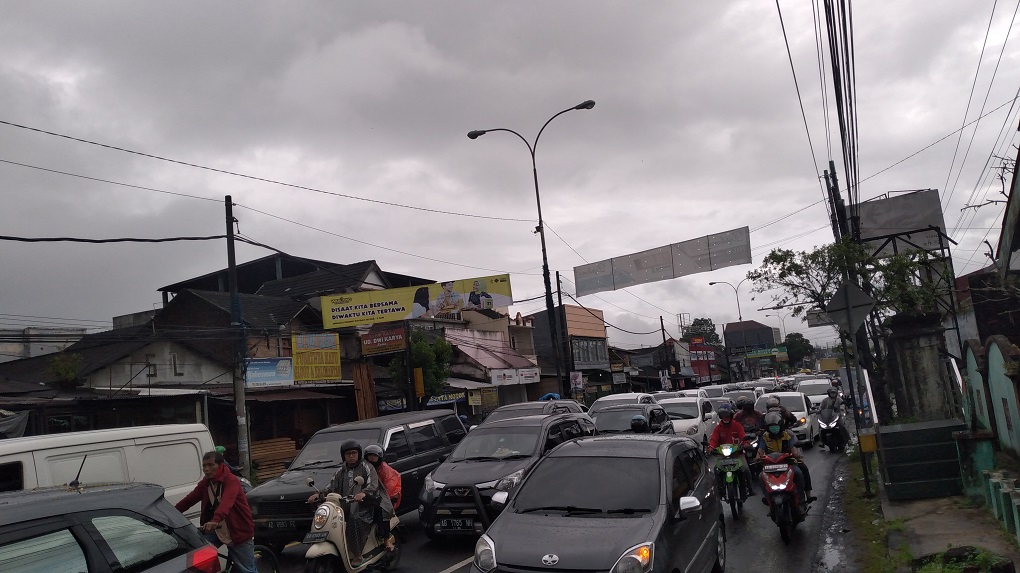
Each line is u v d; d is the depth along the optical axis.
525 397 42.09
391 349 28.16
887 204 26.97
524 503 6.64
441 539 10.48
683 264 23.48
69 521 3.99
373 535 8.30
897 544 8.15
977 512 9.17
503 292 26.72
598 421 16.00
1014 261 15.63
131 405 21.16
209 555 4.58
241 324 18.31
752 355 93.12
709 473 8.11
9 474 6.87
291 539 9.50
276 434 25.73
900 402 16.52
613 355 58.31
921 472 10.44
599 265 24.78
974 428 12.83
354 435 11.41
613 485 6.59
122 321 38.16
